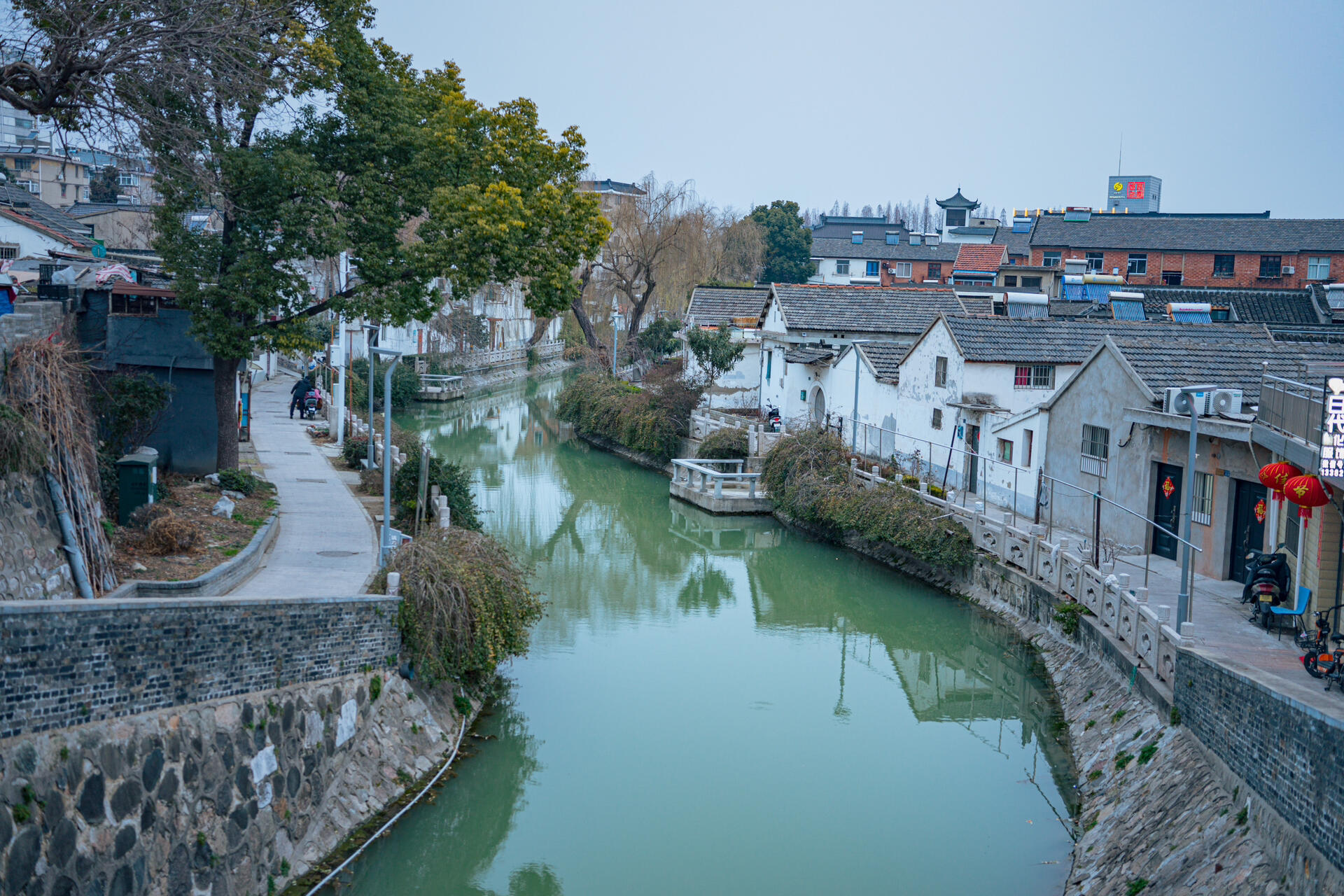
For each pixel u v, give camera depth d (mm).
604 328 62594
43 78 17141
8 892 7938
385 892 12578
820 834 14336
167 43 17953
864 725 18266
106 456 19734
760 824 14625
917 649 22547
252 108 21047
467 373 69062
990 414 28578
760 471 36000
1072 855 13422
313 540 21062
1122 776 14078
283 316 25719
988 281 65312
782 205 88062
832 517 29203
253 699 11625
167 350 24391
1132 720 15258
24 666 8414
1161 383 21828
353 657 14016
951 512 25516
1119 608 17141
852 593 25938
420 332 71188
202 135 19969
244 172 21047
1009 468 27469
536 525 33438
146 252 44188
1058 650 19922
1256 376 22438
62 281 24484
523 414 60219
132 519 18359
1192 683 13023
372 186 23016
